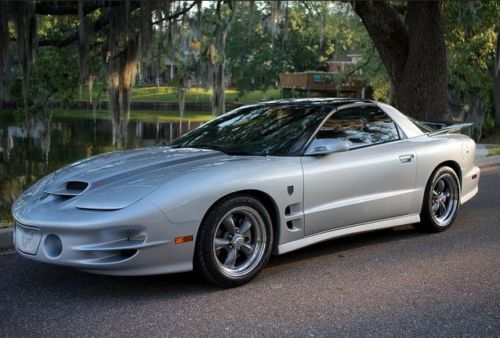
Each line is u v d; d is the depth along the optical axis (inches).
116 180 165.9
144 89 1309.1
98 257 150.7
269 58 1921.8
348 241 226.8
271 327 142.7
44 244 157.1
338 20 829.2
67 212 155.3
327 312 152.5
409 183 221.0
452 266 193.2
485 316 149.9
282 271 187.9
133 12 488.4
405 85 455.2
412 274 184.9
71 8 459.5
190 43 512.7
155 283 175.3
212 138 210.2
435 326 143.5
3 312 152.9
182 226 157.1
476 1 480.7
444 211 243.3
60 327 142.8
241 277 171.0
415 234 237.8
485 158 494.0
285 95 2005.4
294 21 624.7
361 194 203.2
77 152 843.4
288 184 179.9
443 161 235.6
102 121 1311.5
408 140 227.1
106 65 497.4
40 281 178.5
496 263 196.5
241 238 171.6
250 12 471.2
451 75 836.6
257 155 188.4
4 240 219.0
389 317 149.1
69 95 611.8
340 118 207.6
